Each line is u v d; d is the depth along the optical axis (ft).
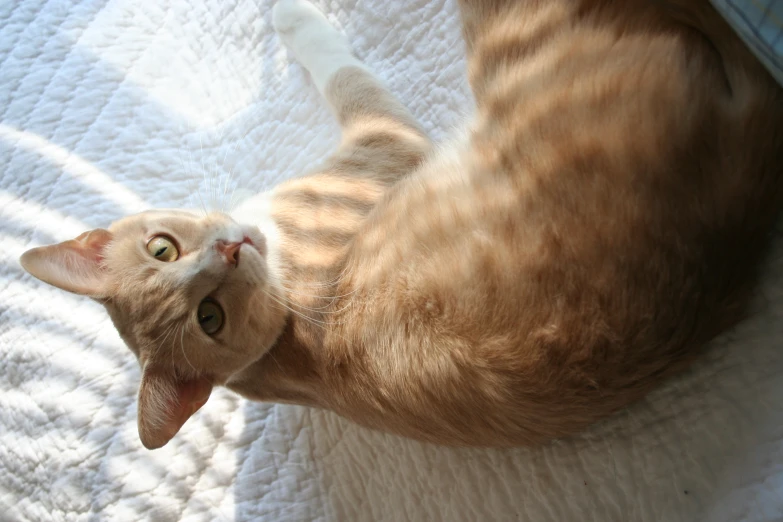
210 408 2.25
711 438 1.67
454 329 1.70
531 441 1.79
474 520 1.90
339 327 1.91
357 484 2.08
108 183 2.46
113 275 1.99
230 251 1.96
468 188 1.73
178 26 2.56
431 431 1.83
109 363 2.29
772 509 1.58
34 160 2.48
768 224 1.58
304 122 2.36
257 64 2.45
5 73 2.59
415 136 2.10
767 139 1.52
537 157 1.62
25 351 2.32
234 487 2.18
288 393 2.09
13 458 2.27
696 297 1.57
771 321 1.62
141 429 1.87
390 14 2.25
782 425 1.60
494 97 1.72
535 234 1.61
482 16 1.76
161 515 2.18
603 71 1.58
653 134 1.53
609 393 1.65
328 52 2.27
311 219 2.07
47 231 2.41
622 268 1.56
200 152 2.48
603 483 1.77
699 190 1.53
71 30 2.61
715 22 1.53
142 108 2.54
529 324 1.62
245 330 2.00
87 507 2.20
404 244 1.80
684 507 1.68
